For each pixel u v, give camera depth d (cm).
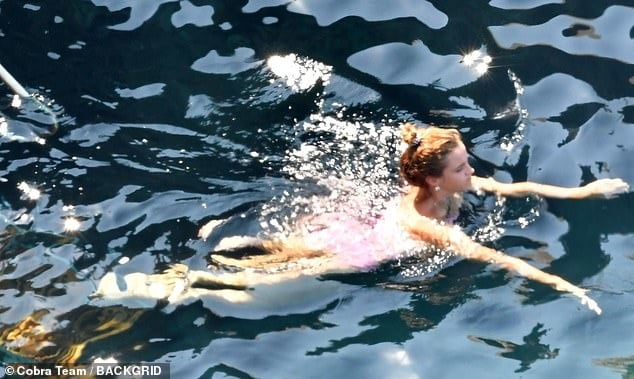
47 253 865
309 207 888
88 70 1082
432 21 1127
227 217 888
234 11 1159
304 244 855
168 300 820
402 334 790
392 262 845
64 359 773
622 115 978
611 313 792
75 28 1147
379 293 823
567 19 1111
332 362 772
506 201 887
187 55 1095
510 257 823
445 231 851
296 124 988
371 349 780
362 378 759
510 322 795
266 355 779
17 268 852
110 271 846
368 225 866
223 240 866
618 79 1023
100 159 961
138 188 925
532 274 805
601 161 929
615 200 883
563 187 901
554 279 799
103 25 1149
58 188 930
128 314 812
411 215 866
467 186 856
